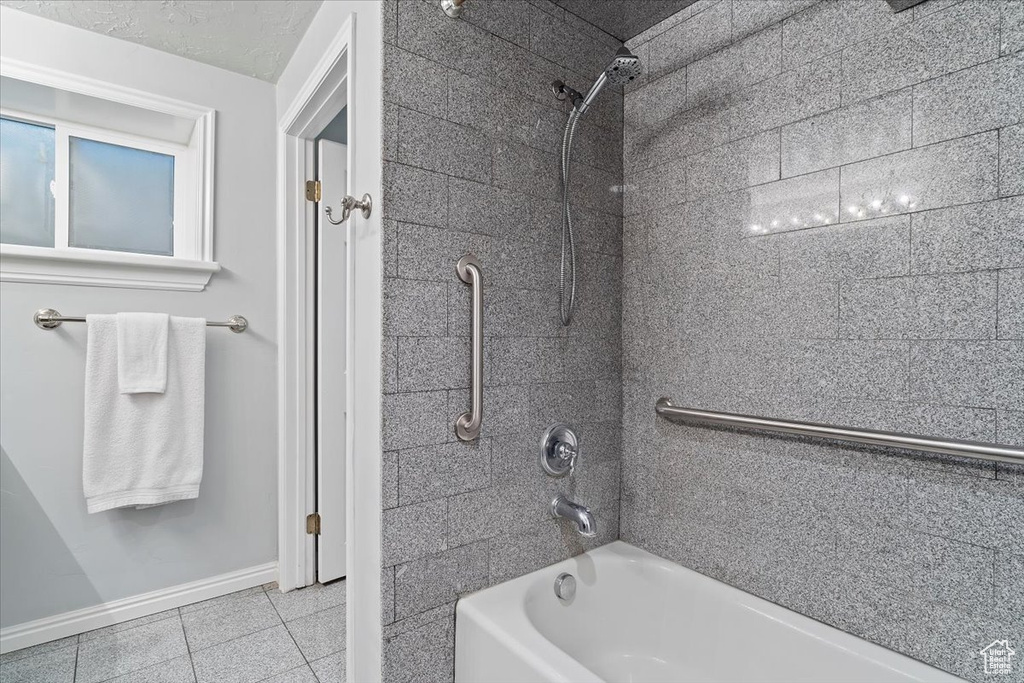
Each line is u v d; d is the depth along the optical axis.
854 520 1.19
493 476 1.39
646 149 1.65
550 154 1.51
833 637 1.19
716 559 1.46
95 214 2.15
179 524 2.15
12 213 1.98
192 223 2.29
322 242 2.34
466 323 1.34
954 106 1.05
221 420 2.24
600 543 1.66
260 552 2.35
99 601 1.98
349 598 1.36
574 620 1.50
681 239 1.55
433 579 1.28
